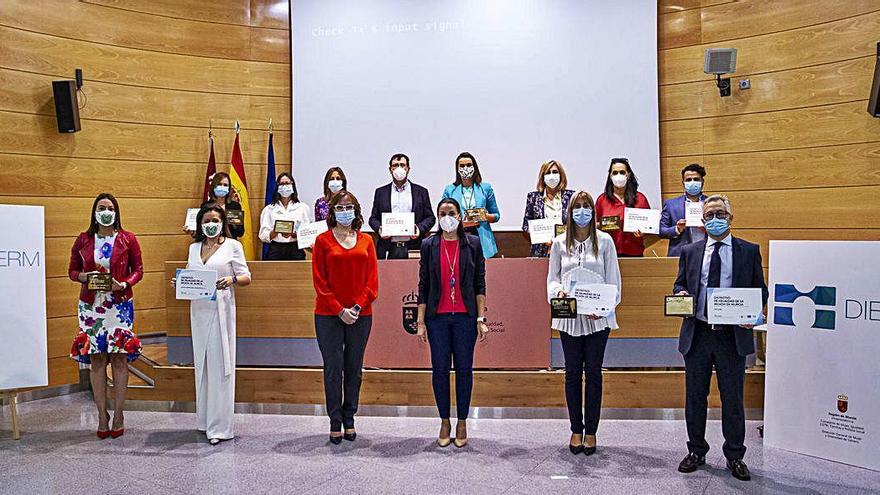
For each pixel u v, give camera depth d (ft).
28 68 18.43
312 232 16.70
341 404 14.17
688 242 17.02
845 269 12.39
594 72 21.16
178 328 16.84
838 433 12.42
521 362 15.80
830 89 18.63
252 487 11.44
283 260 18.01
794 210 19.29
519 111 21.48
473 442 13.92
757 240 19.92
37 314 14.58
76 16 19.43
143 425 15.49
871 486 11.32
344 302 13.66
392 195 18.04
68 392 18.83
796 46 19.21
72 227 19.22
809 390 12.80
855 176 18.26
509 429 14.88
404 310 16.08
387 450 13.42
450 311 13.51
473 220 16.05
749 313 11.39
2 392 17.12
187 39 21.53
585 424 13.25
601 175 21.15
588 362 13.09
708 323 11.57
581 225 12.92
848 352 12.34
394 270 16.11
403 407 16.07
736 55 19.33
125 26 20.42
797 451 12.91
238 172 21.50
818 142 18.86
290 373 16.38
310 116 22.29
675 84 21.08
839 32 18.45
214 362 14.19
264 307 16.62
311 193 22.26
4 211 14.21
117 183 20.21
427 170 21.83
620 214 17.47
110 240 14.78
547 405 15.81
